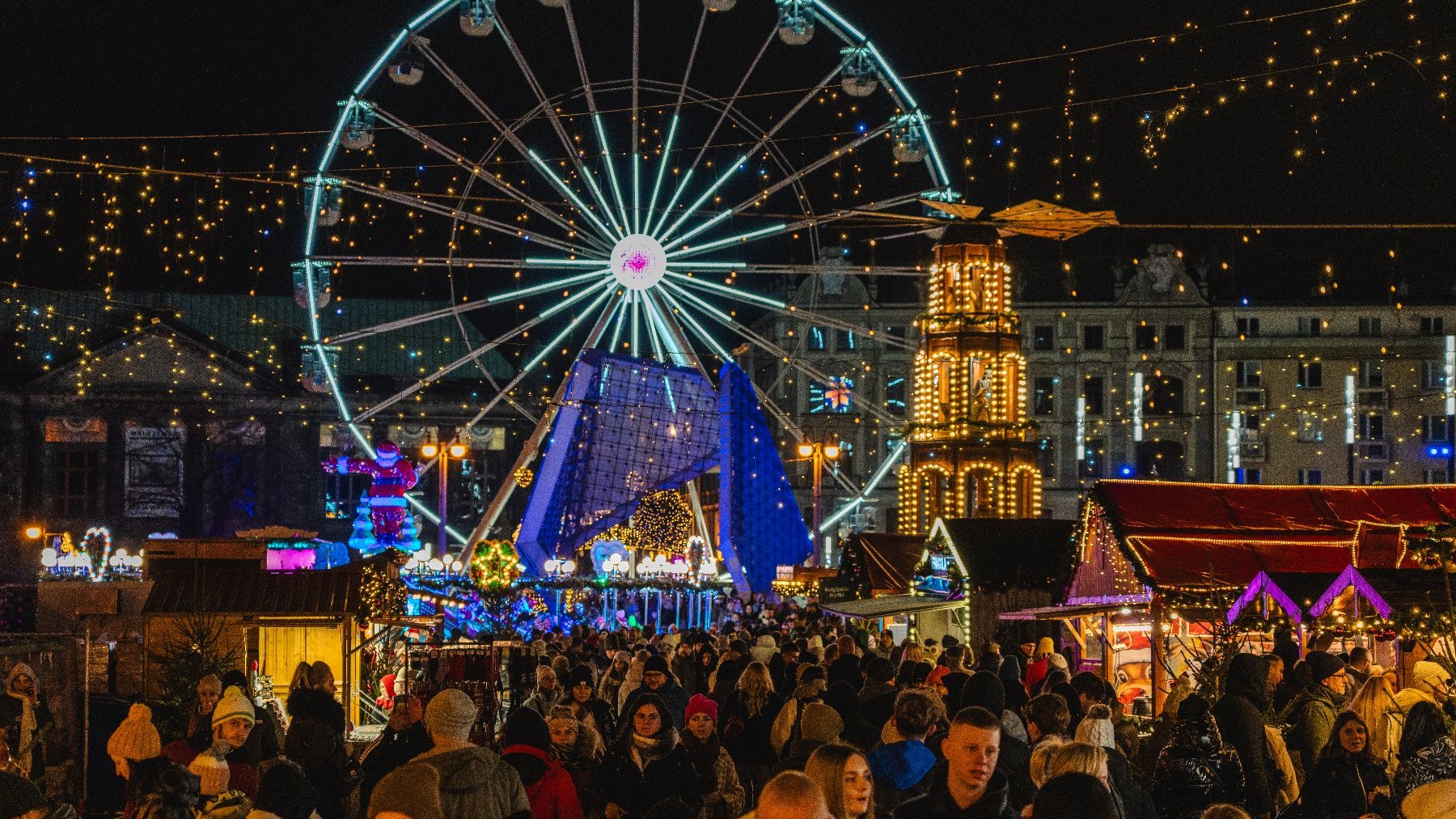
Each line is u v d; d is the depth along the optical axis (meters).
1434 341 78.69
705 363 87.12
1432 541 16.61
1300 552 21.98
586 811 11.71
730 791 11.19
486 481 80.81
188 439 78.38
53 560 47.38
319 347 43.50
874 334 45.97
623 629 33.19
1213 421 79.88
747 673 13.23
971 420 42.84
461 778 8.77
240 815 9.95
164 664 20.31
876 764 9.32
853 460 82.38
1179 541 21.97
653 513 47.31
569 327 45.81
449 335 83.56
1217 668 15.07
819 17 41.72
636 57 43.16
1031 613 23.81
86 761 18.59
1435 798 7.08
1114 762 9.79
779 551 45.66
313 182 40.94
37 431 77.44
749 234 44.25
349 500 79.56
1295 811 10.52
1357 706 11.99
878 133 42.66
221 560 27.33
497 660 23.41
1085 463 80.75
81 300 80.25
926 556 31.83
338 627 23.08
